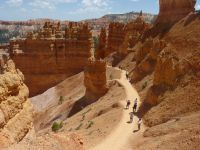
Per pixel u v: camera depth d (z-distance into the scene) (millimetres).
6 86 19703
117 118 45125
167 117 39906
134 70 77875
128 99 55938
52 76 103375
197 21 67500
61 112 74625
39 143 19500
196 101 38875
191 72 45750
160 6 91188
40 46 102688
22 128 20375
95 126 45062
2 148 17500
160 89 47781
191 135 29656
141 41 94812
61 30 109312
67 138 21938
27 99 22562
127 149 34375
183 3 80875
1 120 18188
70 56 105000
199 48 52531
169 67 48094
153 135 35562
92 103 68500
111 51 123125
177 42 63031
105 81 71000
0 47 117312
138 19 114250
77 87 93938
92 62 71750
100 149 34469
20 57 101688
